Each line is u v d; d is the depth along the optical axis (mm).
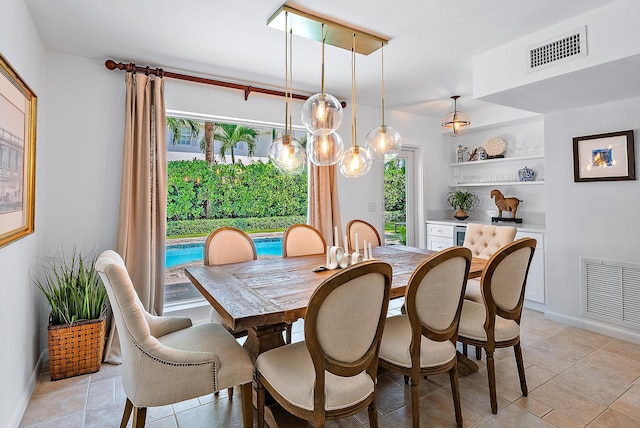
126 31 2410
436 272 1642
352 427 1807
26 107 2031
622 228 2898
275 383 1495
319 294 1265
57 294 2383
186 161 3711
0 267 1616
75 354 2348
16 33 1869
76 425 1848
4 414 1683
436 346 1740
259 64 2998
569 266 3242
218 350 1681
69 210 2750
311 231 3252
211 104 3332
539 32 2424
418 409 1677
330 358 1349
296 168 2611
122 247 2777
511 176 4605
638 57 2010
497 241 2861
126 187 2805
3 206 1624
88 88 2812
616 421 1822
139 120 2857
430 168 5023
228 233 2828
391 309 3744
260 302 1662
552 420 1836
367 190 4465
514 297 1997
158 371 1448
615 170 2906
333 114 2262
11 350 1789
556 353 2641
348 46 2623
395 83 3514
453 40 2559
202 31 2416
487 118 4480
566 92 2691
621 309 2910
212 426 1849
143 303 2828
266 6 2109
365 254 2553
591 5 2104
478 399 2041
